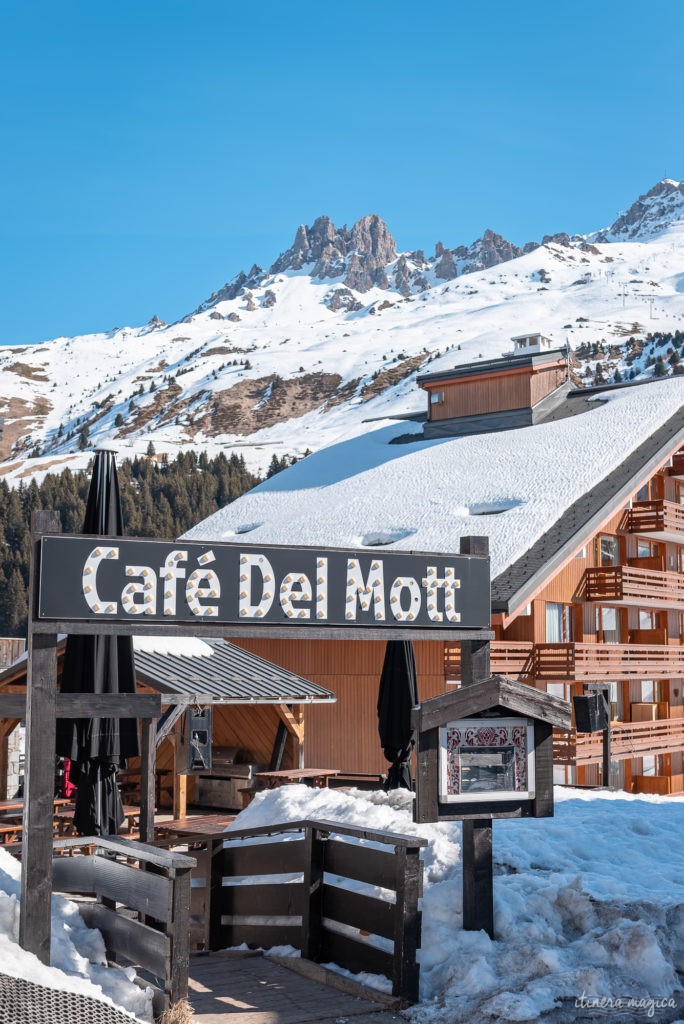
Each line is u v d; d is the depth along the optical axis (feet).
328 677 105.09
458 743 29.68
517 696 29.94
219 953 33.60
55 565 26.08
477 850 30.30
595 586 107.65
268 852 33.73
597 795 48.62
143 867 33.76
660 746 111.04
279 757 82.74
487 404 142.82
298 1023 26.37
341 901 30.86
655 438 119.44
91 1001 23.89
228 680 73.00
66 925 29.22
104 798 43.93
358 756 102.32
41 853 25.58
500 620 90.89
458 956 29.04
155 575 27.22
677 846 38.68
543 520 101.91
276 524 123.13
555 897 31.22
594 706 65.36
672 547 126.21
